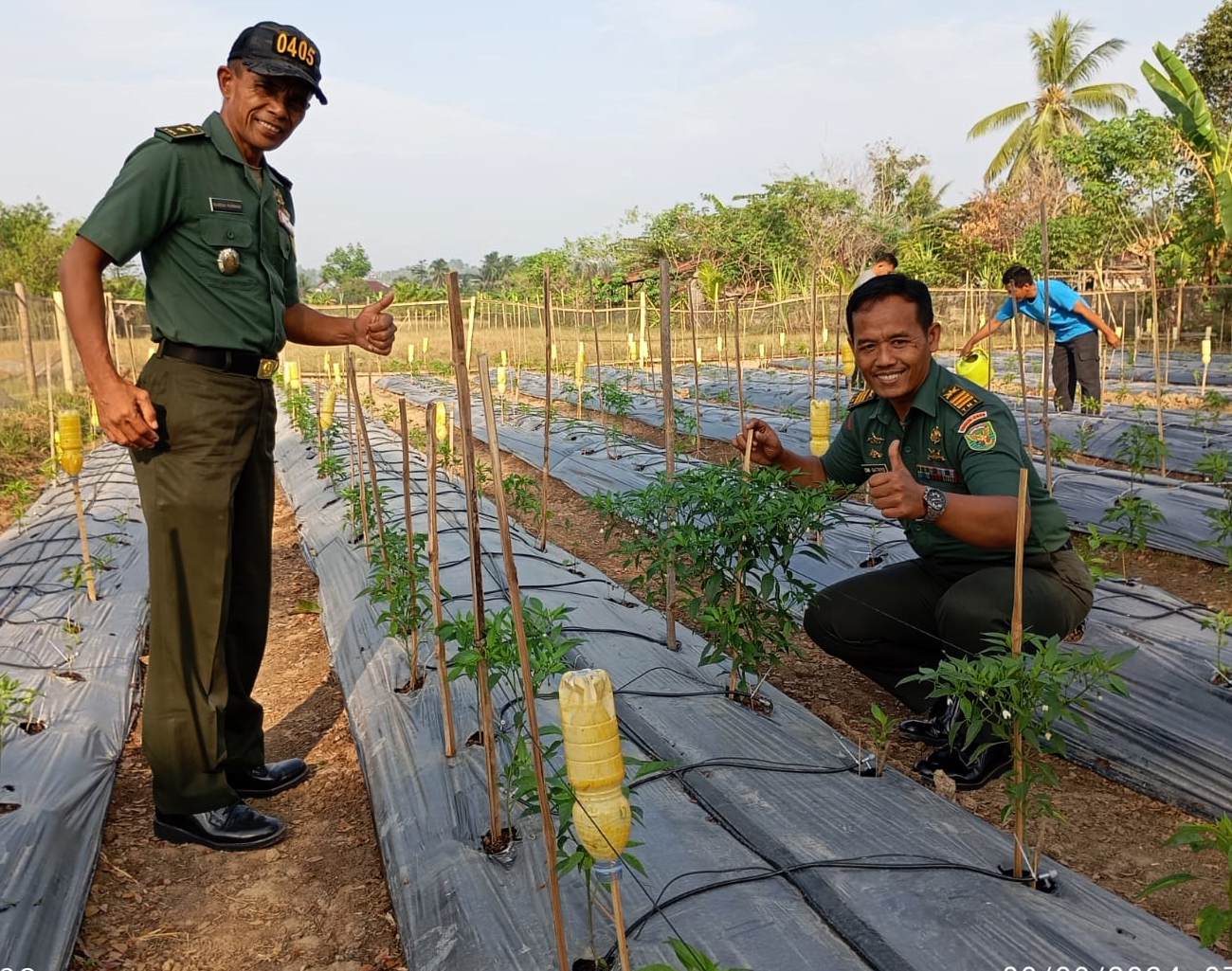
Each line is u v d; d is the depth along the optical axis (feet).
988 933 8.25
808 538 21.50
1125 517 21.97
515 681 13.64
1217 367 55.21
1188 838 7.36
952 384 11.85
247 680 12.20
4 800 10.88
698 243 114.01
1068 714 8.97
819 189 111.55
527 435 41.42
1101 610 16.01
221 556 10.49
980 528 10.32
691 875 9.25
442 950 8.64
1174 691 13.05
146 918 9.91
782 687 14.94
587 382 59.82
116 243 9.37
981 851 9.64
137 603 20.01
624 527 25.64
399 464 34.60
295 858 11.09
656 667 14.69
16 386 50.70
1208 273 67.36
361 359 90.79
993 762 11.50
